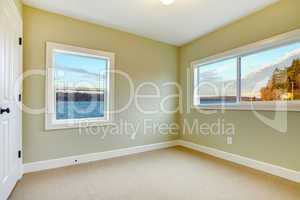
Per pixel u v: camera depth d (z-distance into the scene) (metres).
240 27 2.81
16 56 2.12
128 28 3.17
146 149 3.57
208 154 3.32
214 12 2.61
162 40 3.72
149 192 1.93
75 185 2.08
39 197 1.82
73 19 2.78
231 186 2.07
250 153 2.67
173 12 2.62
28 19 2.44
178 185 2.10
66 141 2.72
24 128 2.41
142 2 2.37
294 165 2.18
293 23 2.18
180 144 3.99
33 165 2.46
